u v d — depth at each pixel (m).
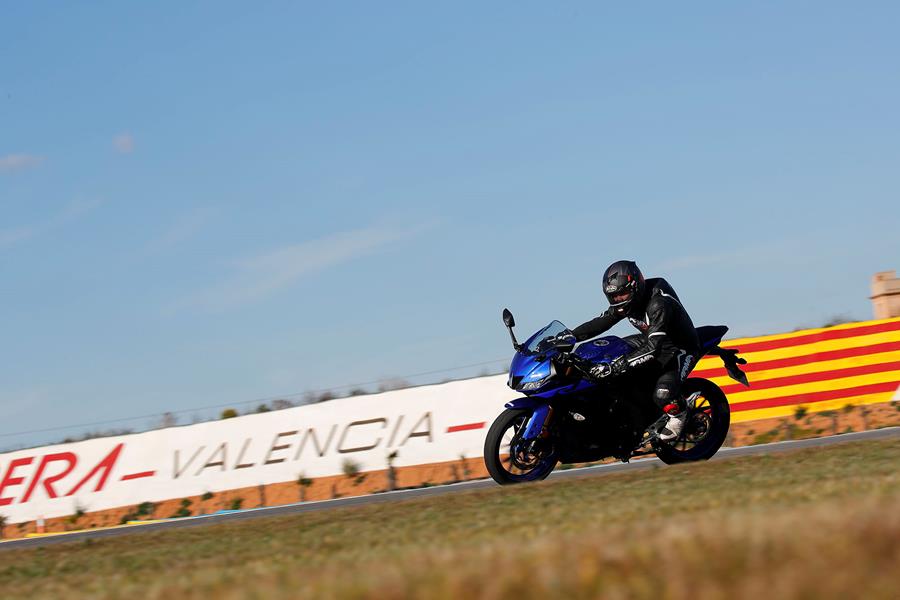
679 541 12.45
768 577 10.70
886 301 63.50
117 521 60.28
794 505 16.48
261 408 63.00
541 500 22.92
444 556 13.77
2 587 17.66
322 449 58.59
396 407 58.09
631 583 10.80
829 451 27.98
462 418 56.91
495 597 10.76
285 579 13.96
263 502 58.56
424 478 56.47
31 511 61.69
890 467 22.30
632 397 30.94
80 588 16.45
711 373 55.47
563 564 11.77
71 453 62.31
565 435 30.59
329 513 26.58
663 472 27.22
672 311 30.81
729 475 24.34
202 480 60.12
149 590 14.70
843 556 11.20
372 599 11.37
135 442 61.72
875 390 54.34
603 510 19.42
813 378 54.81
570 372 30.47
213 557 19.28
